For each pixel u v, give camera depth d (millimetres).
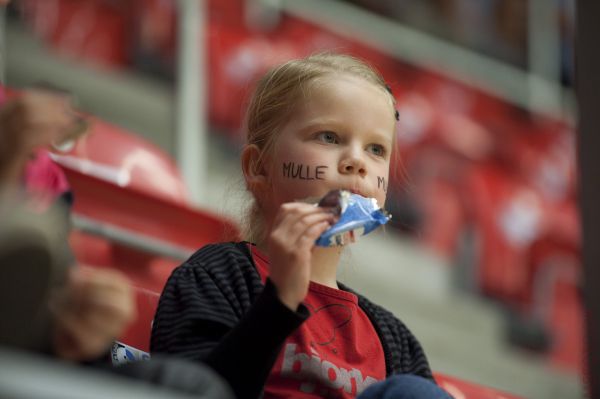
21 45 6277
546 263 8477
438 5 8812
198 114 6625
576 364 8352
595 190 2336
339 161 2436
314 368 2277
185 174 6473
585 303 2301
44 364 1307
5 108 1798
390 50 8305
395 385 1958
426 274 7953
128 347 2373
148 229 3844
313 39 7684
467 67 8781
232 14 7160
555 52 9258
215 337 2203
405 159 8047
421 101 8352
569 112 9078
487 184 8383
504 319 8234
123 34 6699
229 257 2396
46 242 1599
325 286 2430
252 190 2555
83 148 4039
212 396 1649
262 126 2562
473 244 8211
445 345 7887
